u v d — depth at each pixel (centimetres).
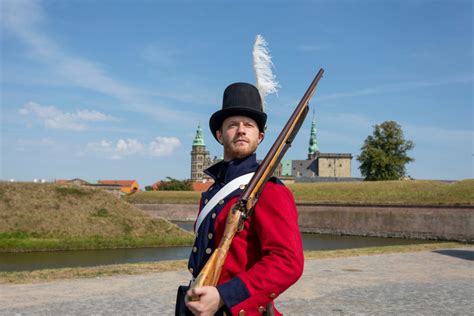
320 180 13362
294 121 204
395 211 4575
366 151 8244
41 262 2200
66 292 960
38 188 3672
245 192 188
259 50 227
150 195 7938
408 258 1634
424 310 801
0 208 3328
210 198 214
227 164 220
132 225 3419
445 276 1209
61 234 3148
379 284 1077
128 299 886
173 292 962
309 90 213
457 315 764
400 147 8269
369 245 3481
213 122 227
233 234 186
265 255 180
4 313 764
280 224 182
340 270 1314
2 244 2748
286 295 941
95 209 3544
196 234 214
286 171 16688
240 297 167
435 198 5081
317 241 3975
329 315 766
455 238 4012
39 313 765
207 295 164
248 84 221
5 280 1109
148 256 2445
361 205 4925
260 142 227
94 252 2658
